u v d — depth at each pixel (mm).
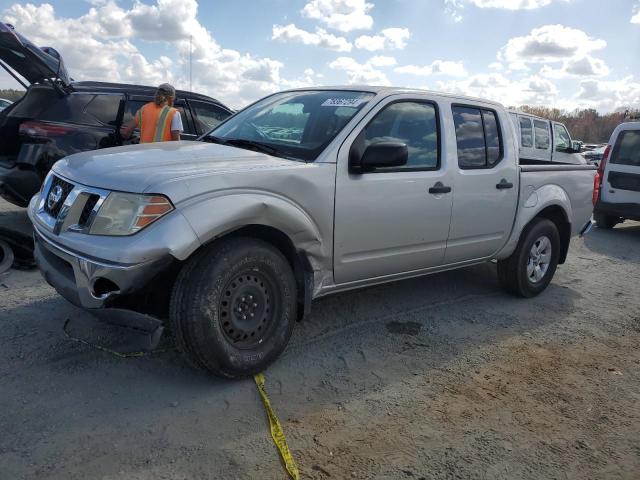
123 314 3035
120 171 3221
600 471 2855
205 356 3186
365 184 3879
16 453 2615
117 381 3334
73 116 6535
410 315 4859
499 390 3623
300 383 3506
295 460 2736
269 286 3453
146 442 2781
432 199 4344
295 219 3465
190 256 3170
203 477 2564
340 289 4020
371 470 2709
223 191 3176
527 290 5551
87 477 2500
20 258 5133
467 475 2734
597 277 6750
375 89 4293
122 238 2967
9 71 6574
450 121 4598
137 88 7441
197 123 7926
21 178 6148
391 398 3408
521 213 5219
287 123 4277
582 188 5980
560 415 3369
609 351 4426
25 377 3295
